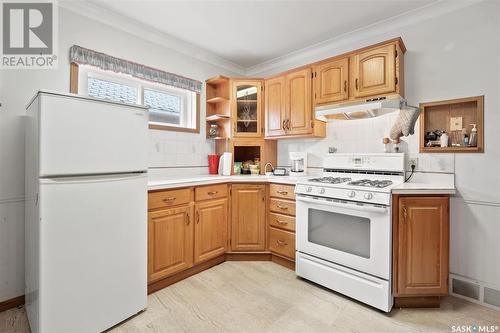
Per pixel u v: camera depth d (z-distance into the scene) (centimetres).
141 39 257
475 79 199
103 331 158
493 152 192
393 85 216
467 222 203
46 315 136
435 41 217
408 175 229
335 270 206
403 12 227
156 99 283
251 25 250
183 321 171
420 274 183
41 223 134
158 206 206
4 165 183
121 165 166
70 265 144
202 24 249
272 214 267
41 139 133
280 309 186
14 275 188
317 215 220
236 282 225
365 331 162
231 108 310
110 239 160
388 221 179
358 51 236
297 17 236
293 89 283
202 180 241
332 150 277
